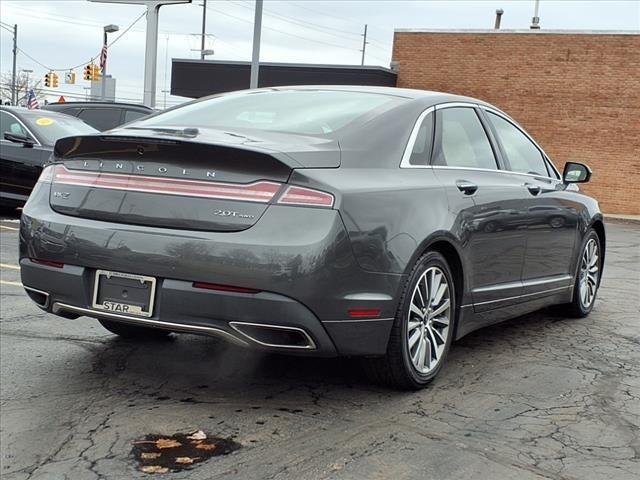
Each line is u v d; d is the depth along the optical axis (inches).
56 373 161.8
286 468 116.6
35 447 124.3
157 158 135.6
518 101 918.4
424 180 155.6
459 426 136.9
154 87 989.8
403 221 142.5
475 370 173.8
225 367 168.6
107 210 137.9
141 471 115.3
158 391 151.8
